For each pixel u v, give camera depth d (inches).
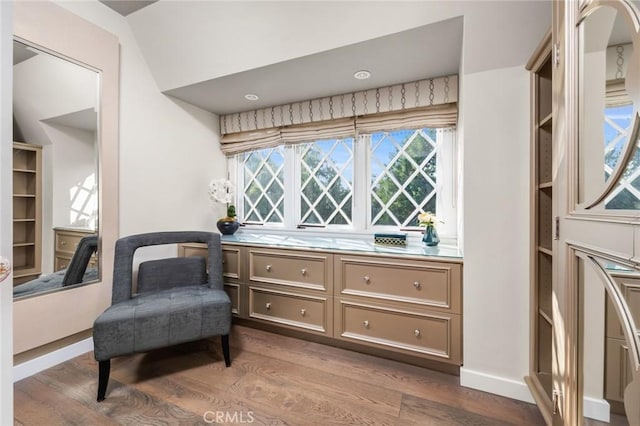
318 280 76.8
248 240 92.4
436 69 75.1
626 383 26.7
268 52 70.7
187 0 69.1
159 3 72.5
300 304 79.0
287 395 56.8
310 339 80.3
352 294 72.1
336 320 74.4
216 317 64.9
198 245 92.4
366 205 96.3
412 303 65.7
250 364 68.0
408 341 66.5
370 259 70.0
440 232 85.4
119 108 78.4
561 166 38.0
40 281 63.9
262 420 50.2
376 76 79.3
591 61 31.7
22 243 61.2
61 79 66.1
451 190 83.7
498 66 54.9
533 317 53.1
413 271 65.6
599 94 30.4
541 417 50.9
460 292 61.1
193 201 102.3
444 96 79.1
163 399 55.4
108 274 76.0
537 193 52.1
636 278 25.1
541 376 52.2
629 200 25.9
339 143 100.7
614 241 27.7
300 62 71.5
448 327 62.3
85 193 71.1
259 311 84.8
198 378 62.3
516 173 54.7
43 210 64.1
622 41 27.0
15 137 59.9
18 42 59.0
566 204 36.8
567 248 36.3
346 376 63.3
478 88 56.6
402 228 91.7
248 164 117.6
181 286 77.5
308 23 63.1
